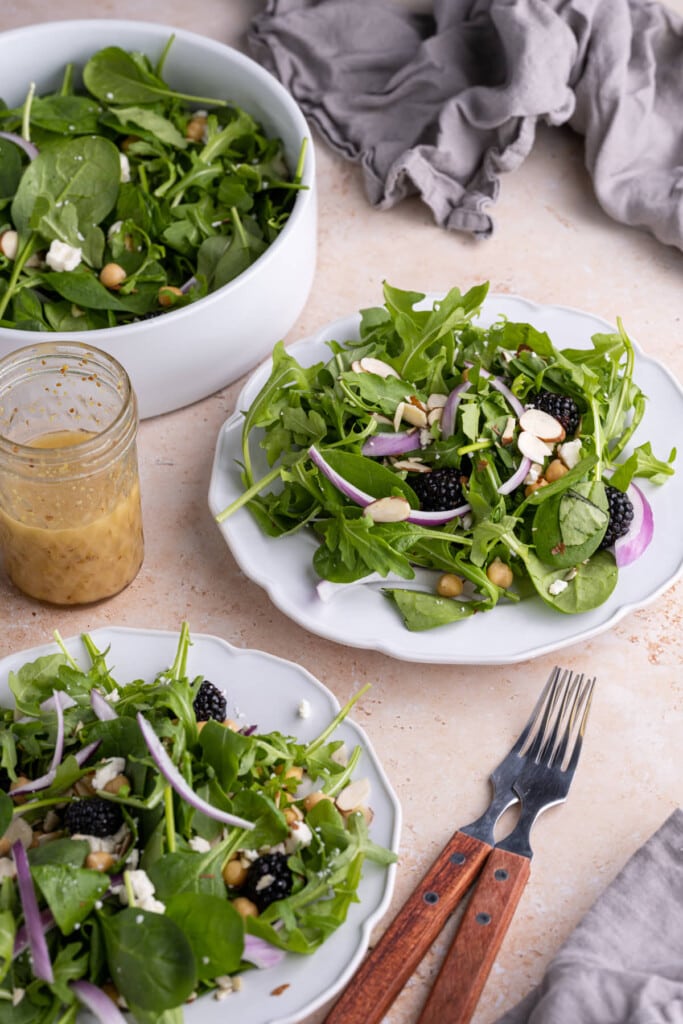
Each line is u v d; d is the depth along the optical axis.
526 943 0.77
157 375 0.91
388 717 0.84
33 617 0.88
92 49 1.03
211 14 1.16
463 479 0.86
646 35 1.07
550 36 1.03
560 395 0.88
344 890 0.73
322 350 0.93
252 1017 0.71
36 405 0.85
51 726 0.77
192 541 0.91
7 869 0.72
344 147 1.08
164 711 0.77
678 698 0.85
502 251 1.04
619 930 0.76
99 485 0.82
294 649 0.86
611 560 0.84
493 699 0.84
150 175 1.00
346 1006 0.72
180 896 0.70
